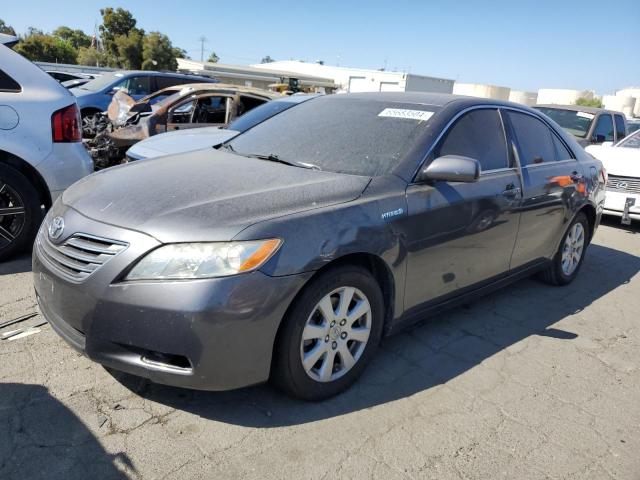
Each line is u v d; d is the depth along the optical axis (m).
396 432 2.62
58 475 2.18
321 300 2.63
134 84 13.09
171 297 2.30
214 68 45.53
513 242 3.91
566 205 4.44
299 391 2.69
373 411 2.77
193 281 2.31
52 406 2.59
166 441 2.42
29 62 4.49
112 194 2.81
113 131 7.99
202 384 2.40
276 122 4.07
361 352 2.93
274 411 2.70
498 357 3.48
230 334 2.35
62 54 49.25
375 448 2.49
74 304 2.47
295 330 2.55
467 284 3.61
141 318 2.32
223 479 2.23
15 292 3.84
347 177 3.02
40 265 2.73
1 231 4.31
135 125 7.86
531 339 3.78
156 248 2.37
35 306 3.64
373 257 2.88
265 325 2.42
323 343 2.71
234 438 2.48
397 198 2.97
